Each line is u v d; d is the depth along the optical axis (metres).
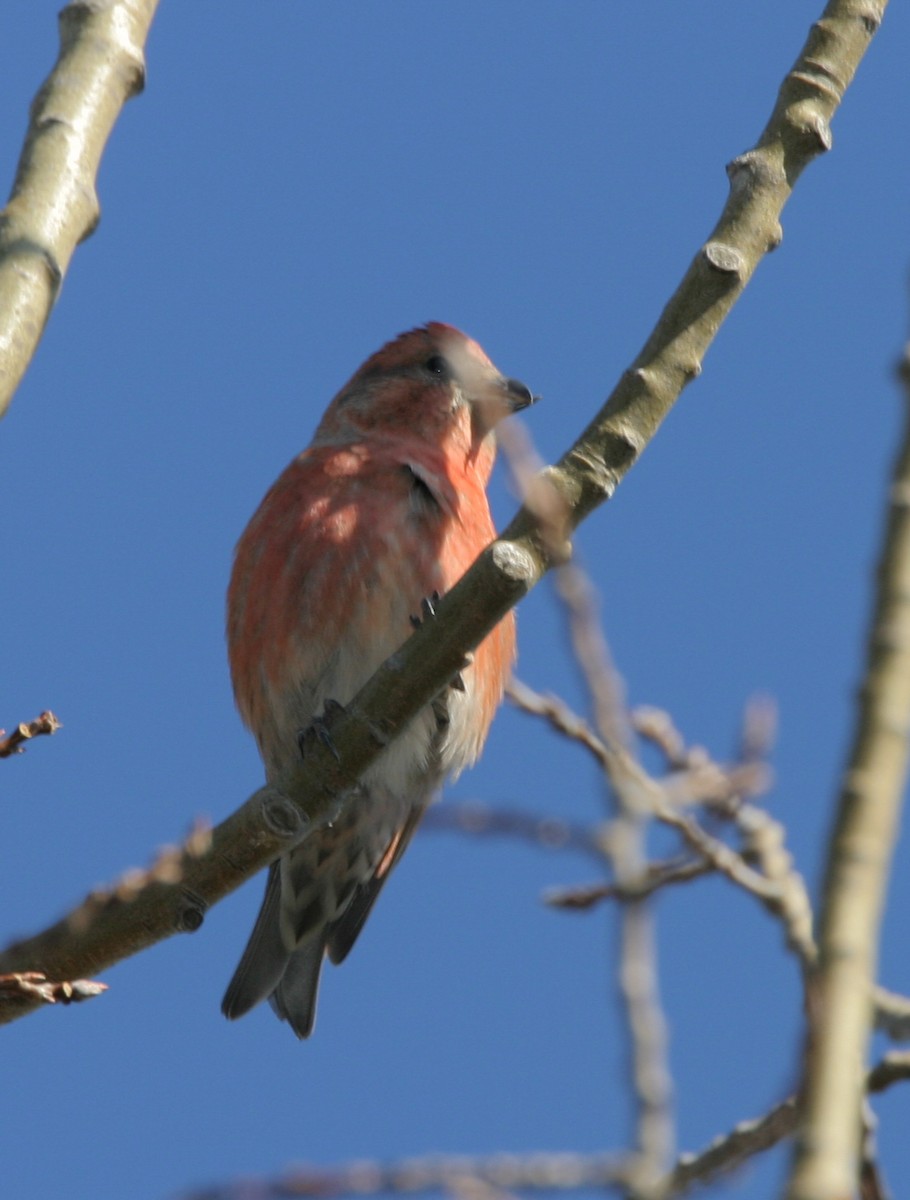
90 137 8.80
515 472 6.03
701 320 7.29
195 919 7.95
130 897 7.55
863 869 4.20
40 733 7.66
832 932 4.15
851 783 4.29
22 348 8.02
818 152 7.43
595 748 7.23
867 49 7.57
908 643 4.42
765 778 6.77
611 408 7.26
